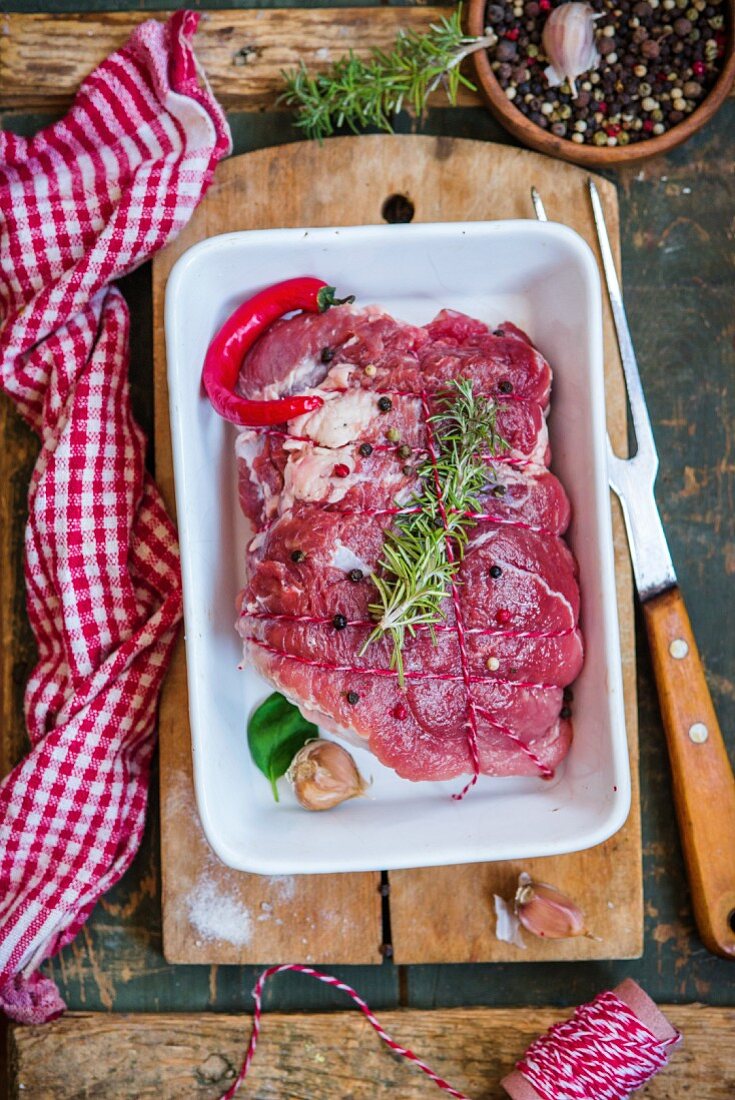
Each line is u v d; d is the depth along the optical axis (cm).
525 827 70
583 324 69
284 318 71
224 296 71
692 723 73
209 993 75
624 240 76
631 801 73
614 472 74
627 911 73
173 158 73
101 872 73
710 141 76
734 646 76
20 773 73
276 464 69
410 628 67
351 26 74
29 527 74
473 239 69
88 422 73
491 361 69
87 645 73
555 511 69
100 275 73
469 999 75
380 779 72
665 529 76
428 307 73
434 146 74
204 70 74
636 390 74
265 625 68
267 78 74
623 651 74
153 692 74
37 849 73
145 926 75
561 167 74
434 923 73
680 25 73
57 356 74
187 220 73
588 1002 75
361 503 68
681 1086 73
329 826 71
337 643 67
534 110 73
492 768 69
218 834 68
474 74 74
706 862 73
